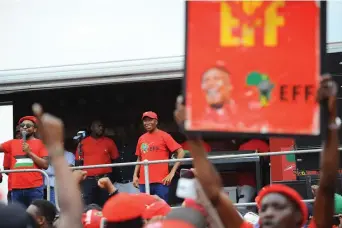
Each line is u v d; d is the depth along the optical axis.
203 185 3.55
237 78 3.48
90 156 10.84
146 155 9.60
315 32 3.47
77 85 10.04
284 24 3.48
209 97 3.47
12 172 8.96
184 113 3.47
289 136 3.44
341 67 9.84
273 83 3.47
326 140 3.38
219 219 3.51
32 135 9.60
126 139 11.75
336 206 6.67
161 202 4.59
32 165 9.52
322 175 3.46
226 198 3.70
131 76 9.91
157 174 9.52
